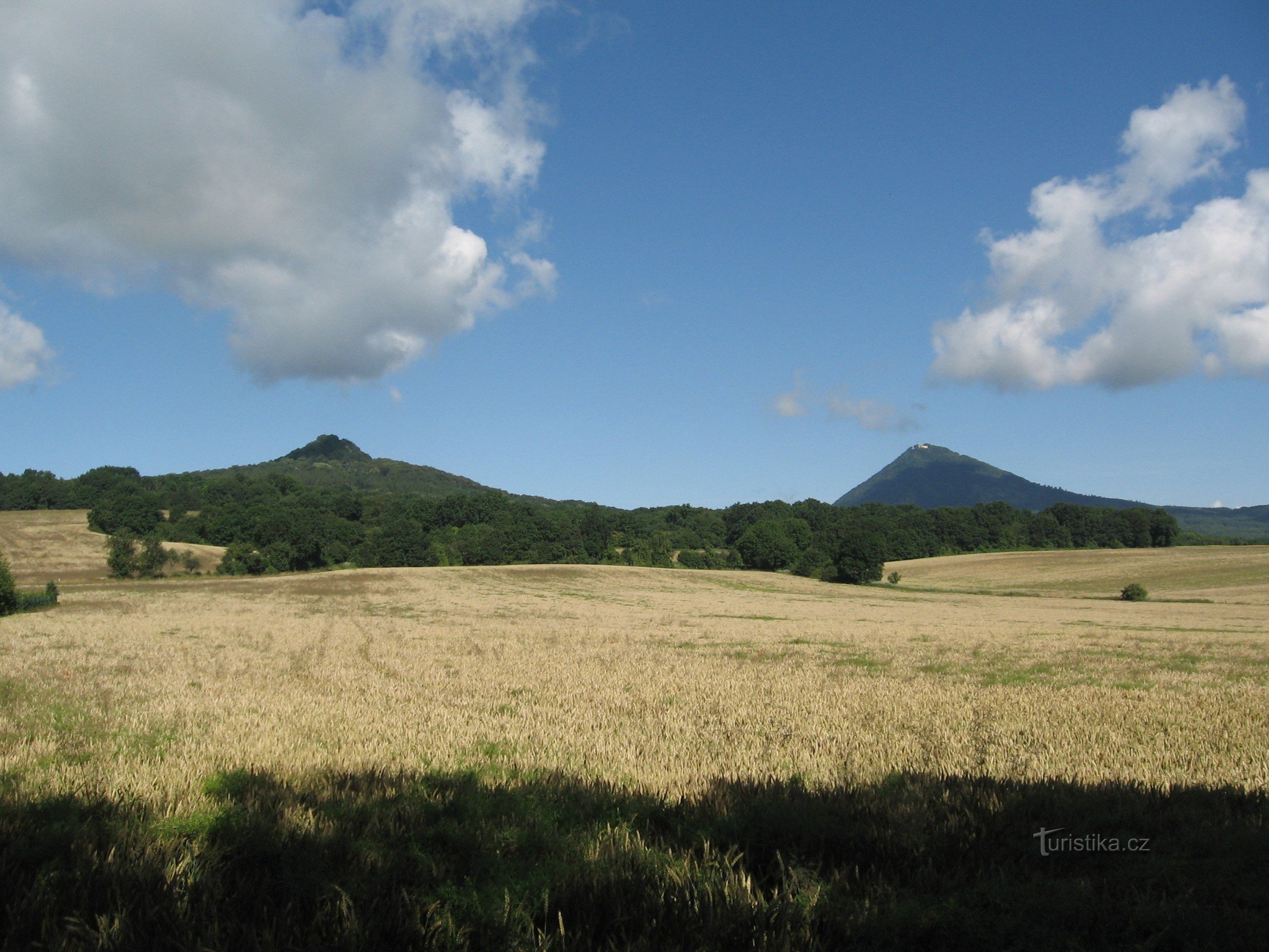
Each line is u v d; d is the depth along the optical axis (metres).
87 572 84.31
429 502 134.50
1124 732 11.38
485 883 5.31
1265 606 62.38
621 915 4.89
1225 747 10.35
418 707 13.34
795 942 4.65
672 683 16.94
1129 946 4.65
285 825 6.26
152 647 24.70
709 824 6.43
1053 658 23.22
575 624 38.38
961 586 90.56
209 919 4.81
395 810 6.70
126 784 7.48
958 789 7.55
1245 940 4.61
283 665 20.17
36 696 14.32
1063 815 6.65
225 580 82.50
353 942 4.50
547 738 10.27
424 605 54.38
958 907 4.98
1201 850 5.97
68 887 5.10
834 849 6.02
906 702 14.32
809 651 25.00
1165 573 89.88
